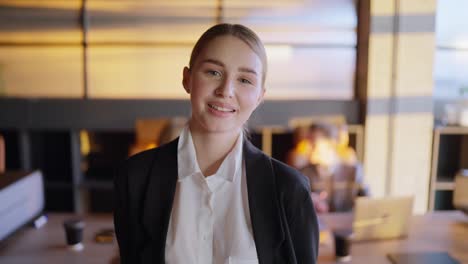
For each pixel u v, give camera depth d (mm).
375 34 2928
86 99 2846
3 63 2863
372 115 3000
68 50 2879
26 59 2869
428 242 1461
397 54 2961
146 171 648
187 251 613
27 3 2828
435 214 1767
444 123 3186
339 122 3035
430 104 3041
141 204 639
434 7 2945
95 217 1662
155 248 613
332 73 3107
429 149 3090
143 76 2947
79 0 2846
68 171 3072
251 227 621
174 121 2168
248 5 2961
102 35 2895
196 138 644
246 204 628
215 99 590
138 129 2418
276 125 2961
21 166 2889
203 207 628
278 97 3076
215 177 629
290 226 638
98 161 3195
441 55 3203
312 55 3068
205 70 589
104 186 2916
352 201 2180
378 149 3047
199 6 2924
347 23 3062
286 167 658
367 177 3062
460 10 3152
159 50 2934
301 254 647
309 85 3096
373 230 1466
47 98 2830
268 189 627
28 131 2906
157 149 680
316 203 1798
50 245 1383
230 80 584
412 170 3098
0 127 2834
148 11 2900
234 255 611
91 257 1304
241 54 581
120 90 2947
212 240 626
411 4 2930
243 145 667
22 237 1438
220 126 605
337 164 2217
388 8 2914
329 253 1358
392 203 1466
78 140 2930
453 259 1312
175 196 636
